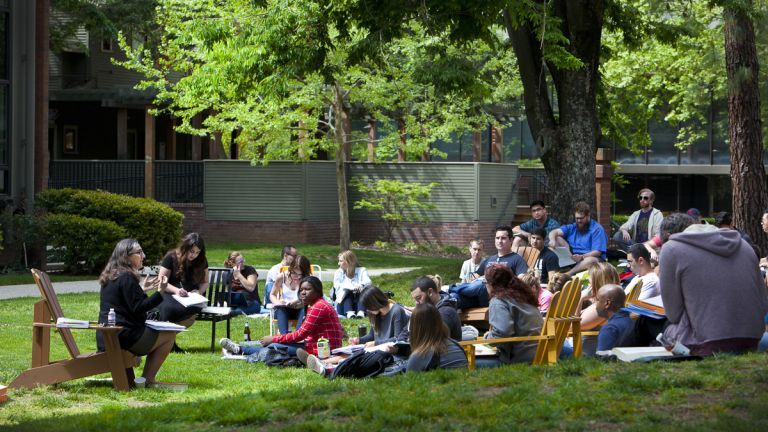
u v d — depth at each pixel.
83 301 18.97
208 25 21.84
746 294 9.11
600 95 23.89
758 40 23.19
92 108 40.16
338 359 11.93
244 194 35.28
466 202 34.97
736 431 6.86
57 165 36.47
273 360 12.43
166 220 26.27
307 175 34.72
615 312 10.44
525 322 10.52
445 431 7.28
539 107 20.50
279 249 32.38
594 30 19.86
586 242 17.00
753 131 21.42
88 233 24.80
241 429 7.75
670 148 42.59
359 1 19.11
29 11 25.33
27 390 10.27
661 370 8.73
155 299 10.60
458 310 14.09
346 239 31.78
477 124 33.59
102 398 10.15
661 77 35.31
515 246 17.14
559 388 8.34
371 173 35.88
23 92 25.31
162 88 30.27
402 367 10.69
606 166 26.11
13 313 17.06
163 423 8.10
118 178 36.09
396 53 29.53
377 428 7.39
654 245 16.34
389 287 20.41
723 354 9.01
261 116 29.22
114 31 35.81
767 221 14.72
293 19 19.94
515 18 17.88
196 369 12.11
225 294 14.72
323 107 31.81
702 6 32.44
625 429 6.93
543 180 37.44
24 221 24.36
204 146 41.56
